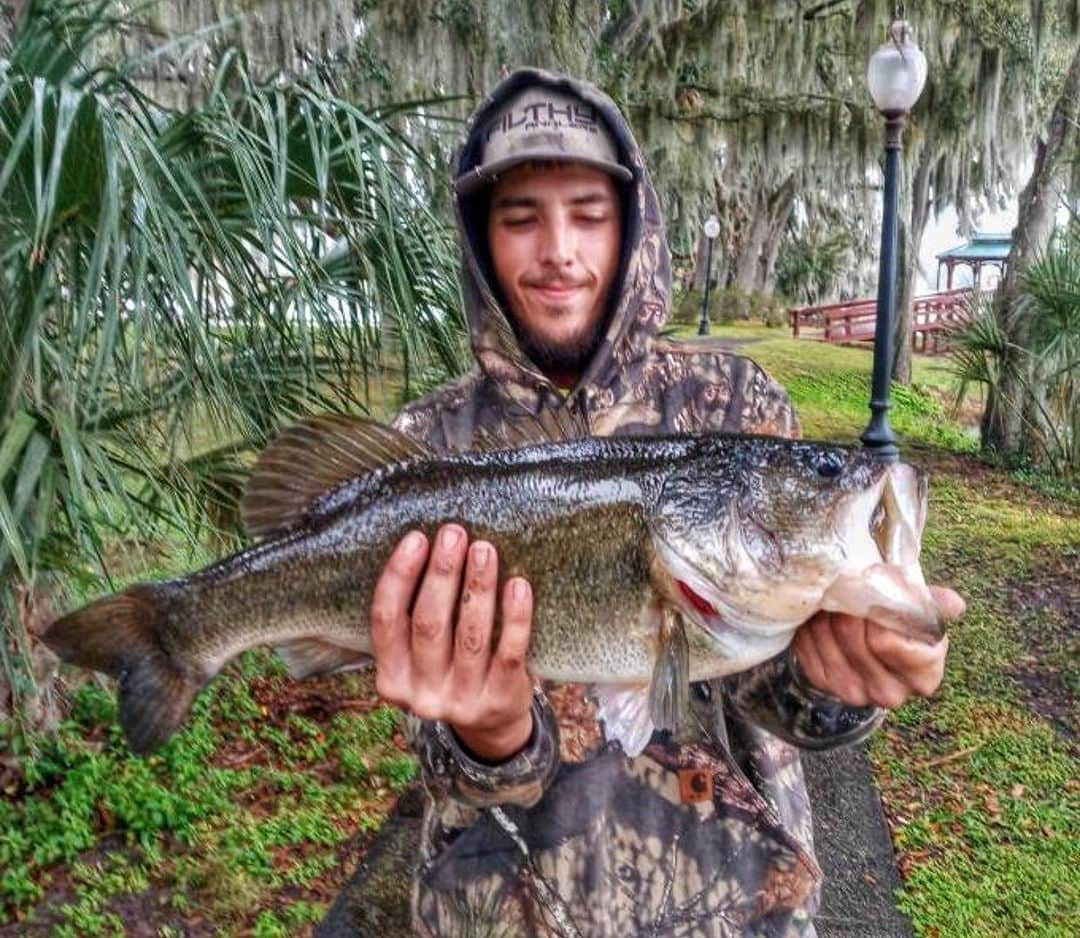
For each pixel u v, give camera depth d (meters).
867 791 2.30
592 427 0.93
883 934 1.83
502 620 0.76
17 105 1.45
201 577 0.86
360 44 5.43
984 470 5.72
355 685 2.76
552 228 0.92
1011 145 7.78
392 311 1.97
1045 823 2.22
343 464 0.86
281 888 1.95
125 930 1.84
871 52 6.73
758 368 1.00
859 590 0.75
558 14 5.00
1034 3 6.48
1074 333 5.25
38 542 1.52
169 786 2.23
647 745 0.86
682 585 0.80
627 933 0.82
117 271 1.40
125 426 1.76
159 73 2.90
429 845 0.91
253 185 1.60
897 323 8.57
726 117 7.30
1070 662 3.02
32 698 2.18
